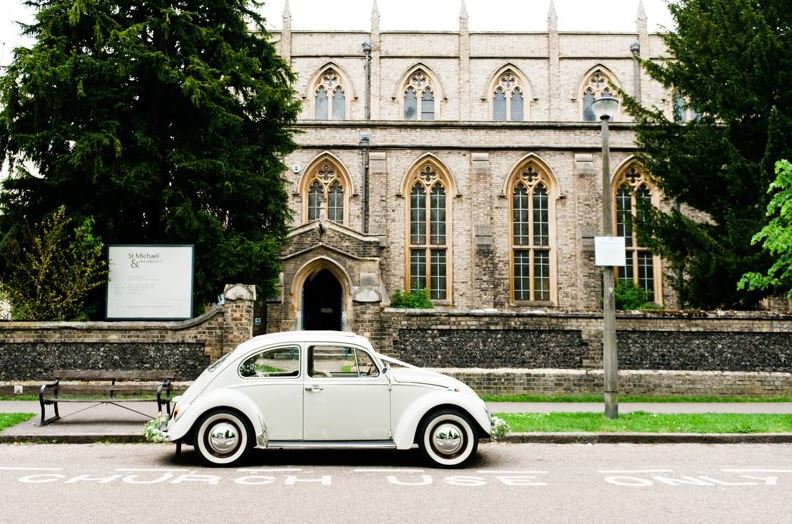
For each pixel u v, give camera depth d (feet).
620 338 55.21
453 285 98.94
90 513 20.44
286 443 28.14
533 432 35.94
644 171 75.05
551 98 116.06
